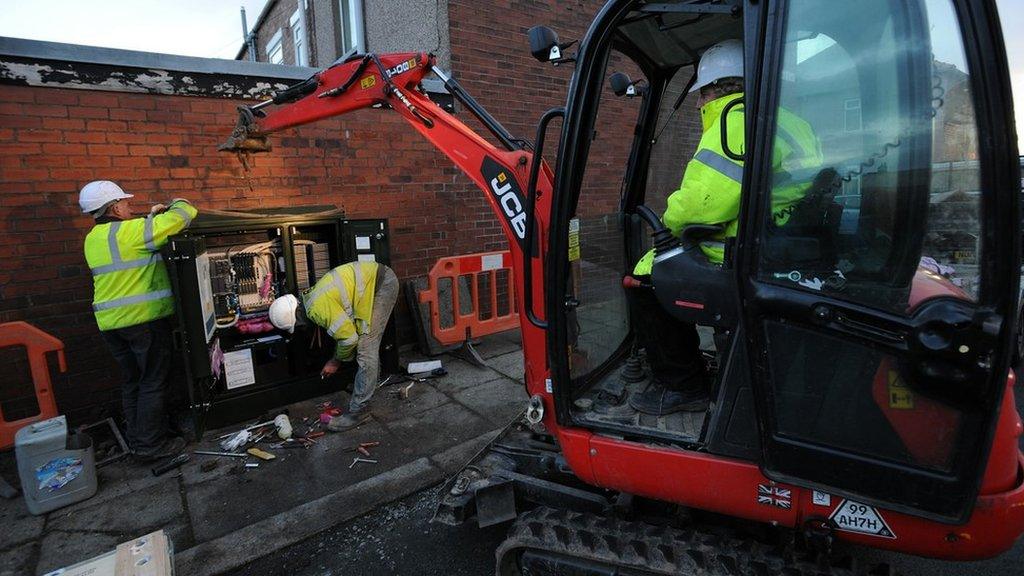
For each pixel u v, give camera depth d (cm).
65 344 397
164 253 345
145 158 417
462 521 249
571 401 217
